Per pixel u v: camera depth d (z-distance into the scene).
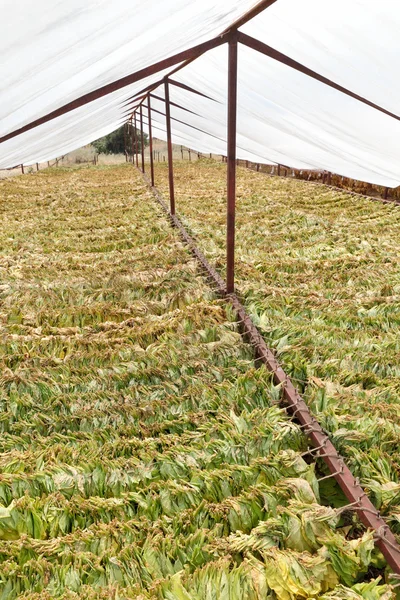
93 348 5.33
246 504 3.09
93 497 3.16
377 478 3.26
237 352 4.94
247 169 25.69
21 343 5.44
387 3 2.43
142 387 4.41
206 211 12.99
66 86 2.89
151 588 2.52
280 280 7.28
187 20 2.81
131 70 3.70
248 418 3.82
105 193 17.59
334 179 19.31
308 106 5.55
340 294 6.58
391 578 2.73
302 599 2.65
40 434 4.02
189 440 3.71
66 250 9.92
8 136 3.61
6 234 11.23
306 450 3.73
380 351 4.93
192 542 2.86
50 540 2.89
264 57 4.54
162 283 7.03
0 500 3.26
